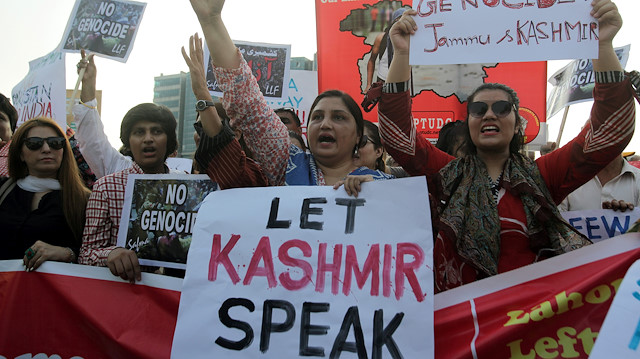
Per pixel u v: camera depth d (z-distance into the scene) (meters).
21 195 2.97
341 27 4.29
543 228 2.31
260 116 2.53
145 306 2.62
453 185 2.45
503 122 2.44
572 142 2.43
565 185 2.41
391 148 2.48
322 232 2.33
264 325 2.26
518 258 2.31
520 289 2.23
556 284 2.21
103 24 3.94
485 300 2.24
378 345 2.13
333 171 2.74
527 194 2.34
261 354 2.22
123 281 2.67
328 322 2.21
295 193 2.42
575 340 2.13
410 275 2.19
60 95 4.08
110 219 2.88
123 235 2.82
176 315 2.56
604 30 2.25
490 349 2.17
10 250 2.85
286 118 4.02
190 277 2.39
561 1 2.29
